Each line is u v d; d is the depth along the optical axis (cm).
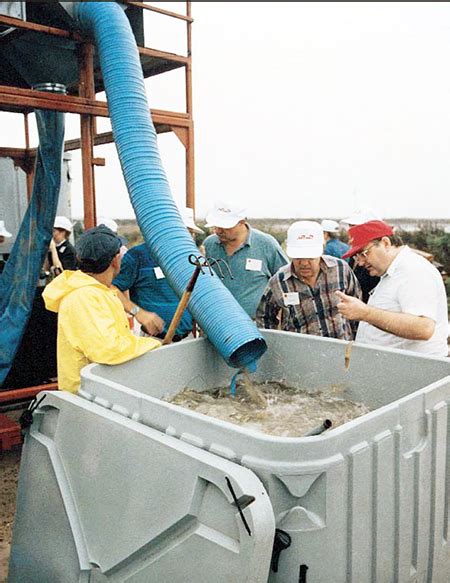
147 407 186
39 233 406
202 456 157
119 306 253
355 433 160
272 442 150
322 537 155
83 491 199
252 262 428
